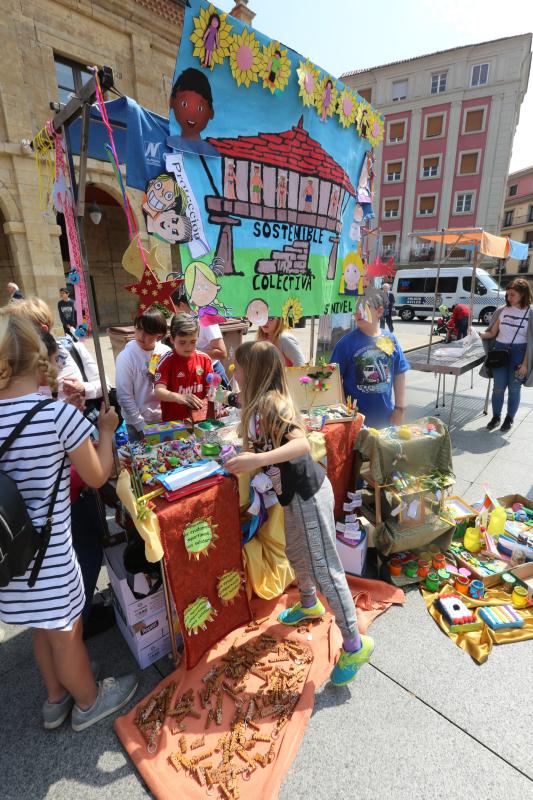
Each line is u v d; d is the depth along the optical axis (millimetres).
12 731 1595
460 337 7117
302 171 2455
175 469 1785
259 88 2092
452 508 2746
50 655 1528
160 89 9727
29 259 8625
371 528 2559
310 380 2629
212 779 1383
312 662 1836
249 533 2039
